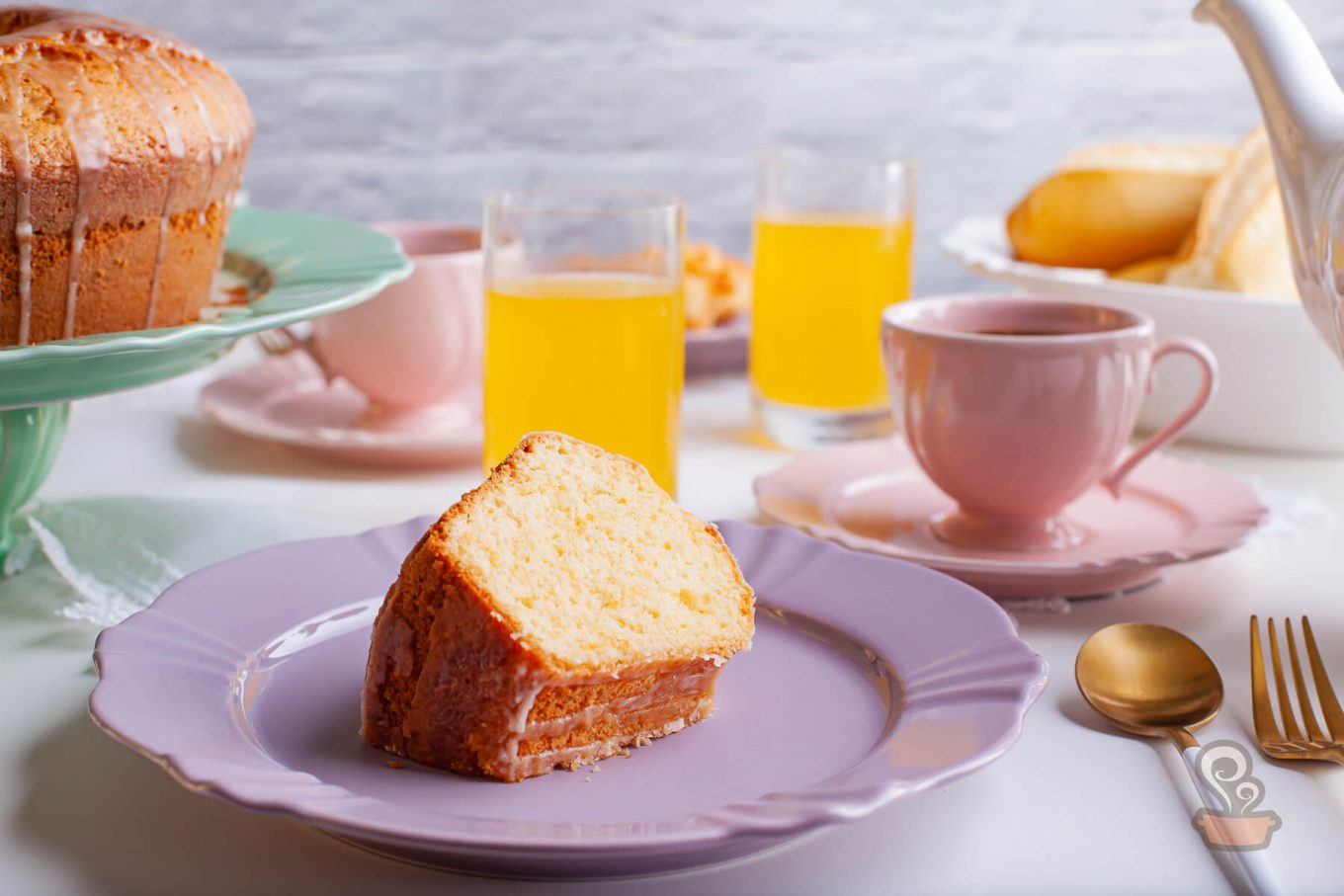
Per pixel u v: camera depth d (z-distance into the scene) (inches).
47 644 29.4
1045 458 31.1
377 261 32.4
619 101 57.6
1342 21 57.8
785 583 29.6
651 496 27.9
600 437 33.2
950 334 31.2
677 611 26.9
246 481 35.3
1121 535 32.1
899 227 37.5
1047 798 26.3
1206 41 58.9
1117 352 31.0
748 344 42.1
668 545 27.5
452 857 24.7
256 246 34.8
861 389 37.6
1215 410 36.8
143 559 30.9
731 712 27.3
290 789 24.5
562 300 32.9
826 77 58.2
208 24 53.9
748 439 38.2
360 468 36.2
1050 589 30.3
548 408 33.1
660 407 33.4
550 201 34.3
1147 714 27.6
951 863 25.3
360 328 35.7
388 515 33.8
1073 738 27.4
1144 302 36.1
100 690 26.0
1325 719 27.2
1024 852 25.5
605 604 26.6
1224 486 33.1
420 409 37.0
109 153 30.2
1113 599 30.8
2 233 29.9
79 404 39.4
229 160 32.1
